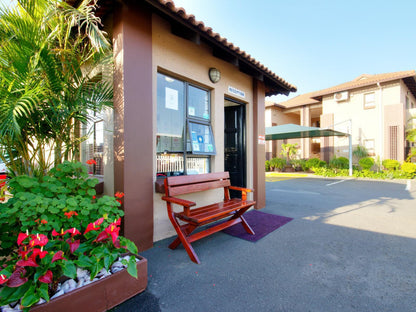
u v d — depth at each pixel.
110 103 2.71
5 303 1.33
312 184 10.20
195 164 3.99
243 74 4.95
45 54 2.17
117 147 2.75
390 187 9.08
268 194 7.45
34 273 1.50
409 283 2.13
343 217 4.51
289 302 1.84
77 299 1.51
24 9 2.26
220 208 3.03
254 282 2.15
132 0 2.73
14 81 2.08
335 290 2.02
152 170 2.99
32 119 2.32
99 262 1.65
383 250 2.90
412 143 13.34
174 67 3.39
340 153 15.35
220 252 2.84
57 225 1.76
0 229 1.78
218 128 4.27
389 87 13.49
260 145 5.32
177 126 3.62
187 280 2.18
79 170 2.29
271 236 3.42
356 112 14.72
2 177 1.99
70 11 2.25
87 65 3.20
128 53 2.71
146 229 2.90
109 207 2.03
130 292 1.85
